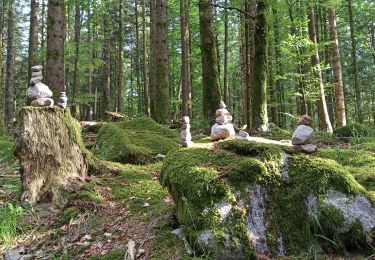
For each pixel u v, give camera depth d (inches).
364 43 765.9
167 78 501.4
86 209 187.3
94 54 843.4
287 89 773.3
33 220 185.5
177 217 150.4
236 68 1144.2
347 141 329.4
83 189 205.3
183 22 541.0
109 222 174.1
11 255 154.6
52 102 223.8
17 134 212.2
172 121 520.7
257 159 142.9
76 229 171.0
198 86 1020.5
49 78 372.2
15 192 220.2
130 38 1255.5
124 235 158.4
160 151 293.9
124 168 250.1
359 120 627.2
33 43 637.9
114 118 629.0
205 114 396.8
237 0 412.2
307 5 511.8
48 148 212.8
